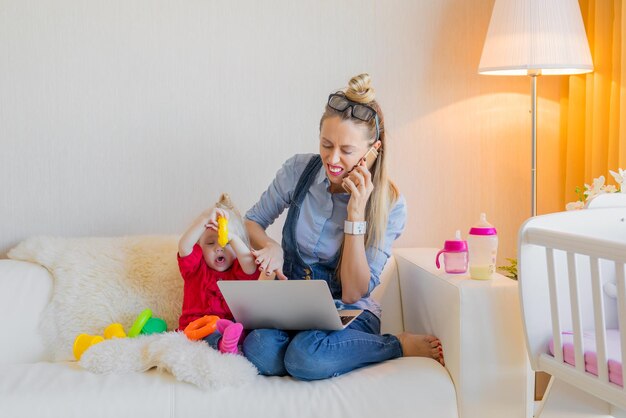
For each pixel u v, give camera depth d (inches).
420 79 99.4
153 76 94.0
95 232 94.3
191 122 95.3
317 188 83.5
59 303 83.7
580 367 61.9
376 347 74.5
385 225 81.4
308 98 97.5
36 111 92.0
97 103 93.2
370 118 78.1
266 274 79.9
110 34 92.7
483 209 102.0
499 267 97.3
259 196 97.4
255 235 84.8
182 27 94.2
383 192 80.9
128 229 95.1
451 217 101.5
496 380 71.0
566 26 87.6
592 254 57.0
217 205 82.8
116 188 94.4
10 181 92.1
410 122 99.6
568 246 59.9
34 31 91.3
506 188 102.2
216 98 95.7
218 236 80.4
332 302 69.9
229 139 96.3
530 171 102.2
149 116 94.4
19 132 91.8
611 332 69.0
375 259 81.8
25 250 87.9
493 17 90.5
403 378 70.4
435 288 76.9
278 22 96.1
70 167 93.2
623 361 55.6
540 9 87.4
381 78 98.7
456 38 99.8
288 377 71.7
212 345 73.9
